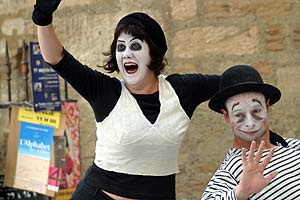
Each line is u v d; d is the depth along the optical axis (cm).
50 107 642
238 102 427
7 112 806
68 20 761
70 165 670
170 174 457
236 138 439
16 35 804
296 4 648
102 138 452
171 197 461
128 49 454
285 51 655
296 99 651
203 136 687
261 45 663
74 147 673
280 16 655
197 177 691
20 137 665
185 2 691
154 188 448
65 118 654
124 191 444
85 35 751
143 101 450
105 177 448
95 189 450
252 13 665
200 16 686
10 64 750
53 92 643
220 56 679
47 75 638
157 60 459
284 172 405
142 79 454
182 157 697
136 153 441
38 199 677
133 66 454
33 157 659
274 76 660
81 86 445
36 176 656
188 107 462
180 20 695
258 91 428
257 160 384
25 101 712
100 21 742
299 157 413
